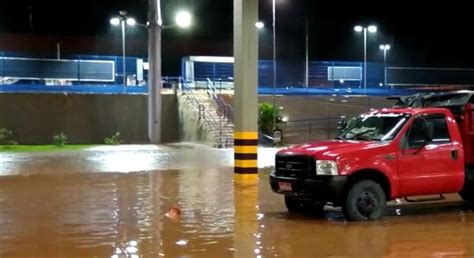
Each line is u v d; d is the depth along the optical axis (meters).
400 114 11.83
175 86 45.56
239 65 18.06
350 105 46.16
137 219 11.41
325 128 44.50
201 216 11.76
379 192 11.22
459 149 11.80
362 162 11.05
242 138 17.89
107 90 44.72
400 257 8.32
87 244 9.22
